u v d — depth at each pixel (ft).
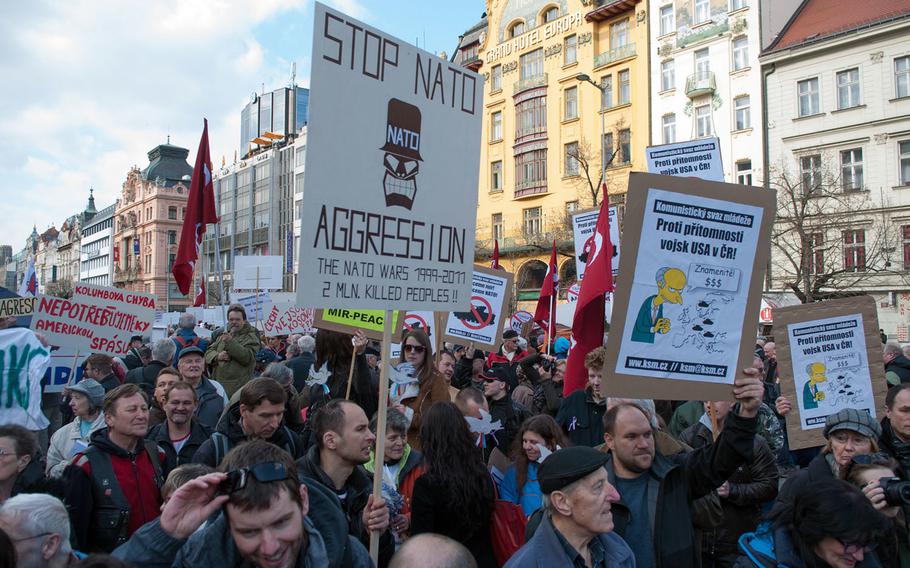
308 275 9.16
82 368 25.72
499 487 14.29
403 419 13.98
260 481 7.20
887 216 92.43
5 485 10.80
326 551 8.34
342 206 9.60
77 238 431.43
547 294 37.60
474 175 11.64
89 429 17.40
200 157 33.12
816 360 16.25
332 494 9.10
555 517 9.05
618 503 10.55
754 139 106.63
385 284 10.13
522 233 139.95
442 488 11.62
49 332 25.05
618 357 10.35
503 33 147.84
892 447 13.23
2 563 6.90
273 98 288.51
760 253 11.16
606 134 126.52
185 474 10.68
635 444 10.62
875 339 16.15
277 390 13.48
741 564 9.91
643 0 120.78
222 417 14.25
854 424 11.83
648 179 10.50
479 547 11.93
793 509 9.27
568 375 18.98
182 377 19.12
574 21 132.36
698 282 10.77
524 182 140.67
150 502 12.64
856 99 96.78
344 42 9.69
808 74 100.99
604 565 9.31
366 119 9.95
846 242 93.45
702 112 113.09
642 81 120.78
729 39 109.50
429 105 10.91
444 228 11.09
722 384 10.75
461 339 27.45
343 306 9.53
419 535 7.24
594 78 128.88
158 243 302.86
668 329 10.59
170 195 305.53
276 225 230.48
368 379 18.79
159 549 7.46
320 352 19.42
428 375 18.67
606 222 19.45
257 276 50.01
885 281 90.43
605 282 18.92
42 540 7.87
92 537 11.99
